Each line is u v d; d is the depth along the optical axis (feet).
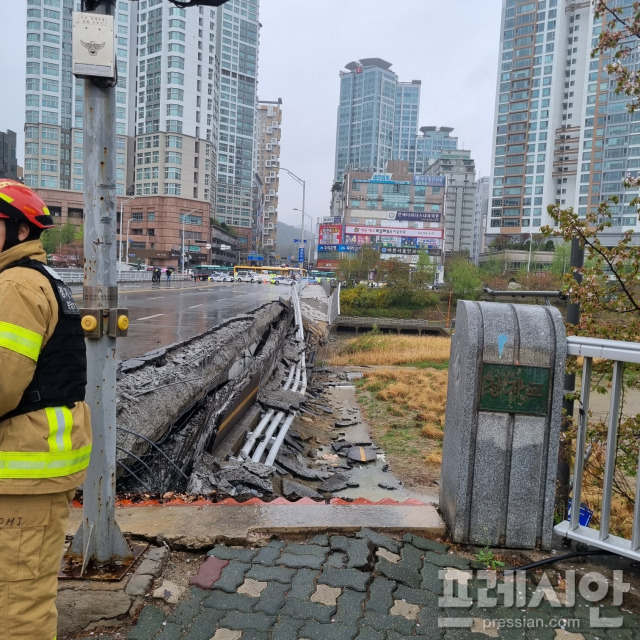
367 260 264.72
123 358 32.24
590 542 9.89
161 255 357.20
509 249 335.47
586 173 346.74
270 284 228.43
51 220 6.49
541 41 372.38
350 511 11.68
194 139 367.25
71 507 12.10
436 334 151.53
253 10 515.50
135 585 8.75
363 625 8.18
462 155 531.50
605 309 16.52
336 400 51.21
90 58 8.23
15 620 5.80
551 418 10.22
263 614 8.31
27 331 5.60
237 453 25.70
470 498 10.47
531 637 8.14
